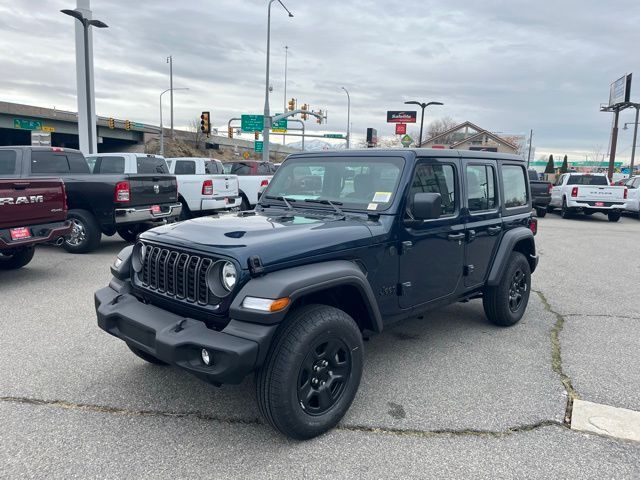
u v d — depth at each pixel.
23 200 6.64
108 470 2.90
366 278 3.56
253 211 4.43
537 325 5.72
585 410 3.71
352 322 3.35
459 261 4.61
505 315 5.41
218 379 2.88
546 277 8.37
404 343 5.05
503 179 5.33
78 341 4.85
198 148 67.31
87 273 7.71
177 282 3.31
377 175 4.12
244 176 15.84
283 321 3.11
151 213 9.63
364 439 3.27
